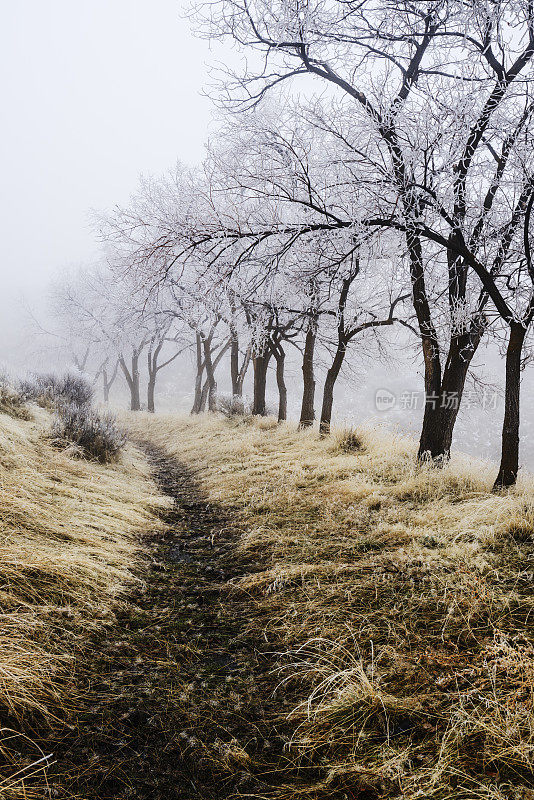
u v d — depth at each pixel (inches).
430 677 101.2
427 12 219.0
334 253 280.1
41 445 265.7
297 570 159.3
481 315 249.1
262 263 260.8
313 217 251.3
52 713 90.2
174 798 75.6
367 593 140.3
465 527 172.1
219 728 92.7
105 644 117.0
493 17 195.6
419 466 257.4
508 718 84.1
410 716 91.7
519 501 179.0
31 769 77.0
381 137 219.5
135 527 209.9
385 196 223.3
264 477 298.5
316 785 78.3
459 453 301.3
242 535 208.7
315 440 382.0
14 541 142.3
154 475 371.9
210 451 429.1
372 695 95.1
